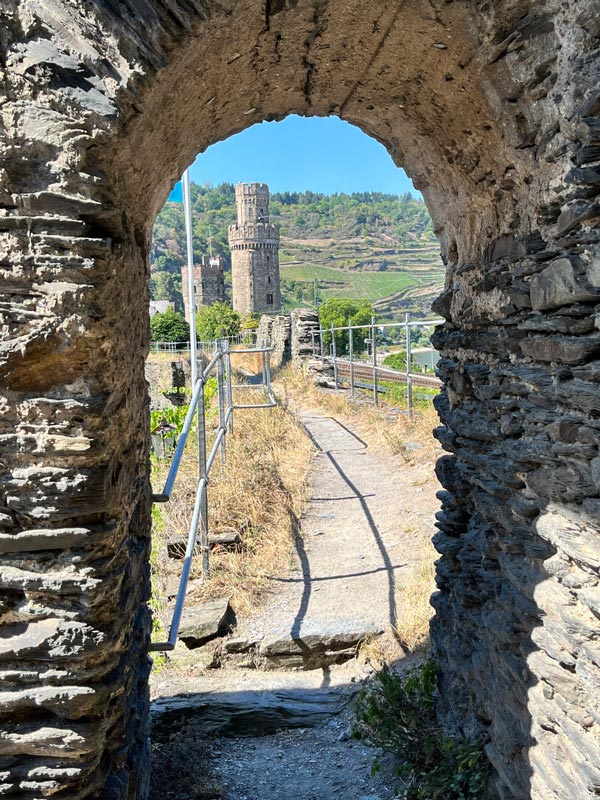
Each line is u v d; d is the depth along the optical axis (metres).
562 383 2.15
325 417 12.02
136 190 2.14
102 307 1.77
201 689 3.87
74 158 1.70
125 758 2.19
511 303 2.53
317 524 6.34
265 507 6.24
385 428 9.59
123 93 1.75
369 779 3.09
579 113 1.92
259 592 4.87
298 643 4.16
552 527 2.19
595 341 1.98
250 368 19.80
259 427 9.12
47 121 1.68
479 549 2.95
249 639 4.24
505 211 2.62
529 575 2.39
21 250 1.71
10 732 1.86
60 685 1.86
